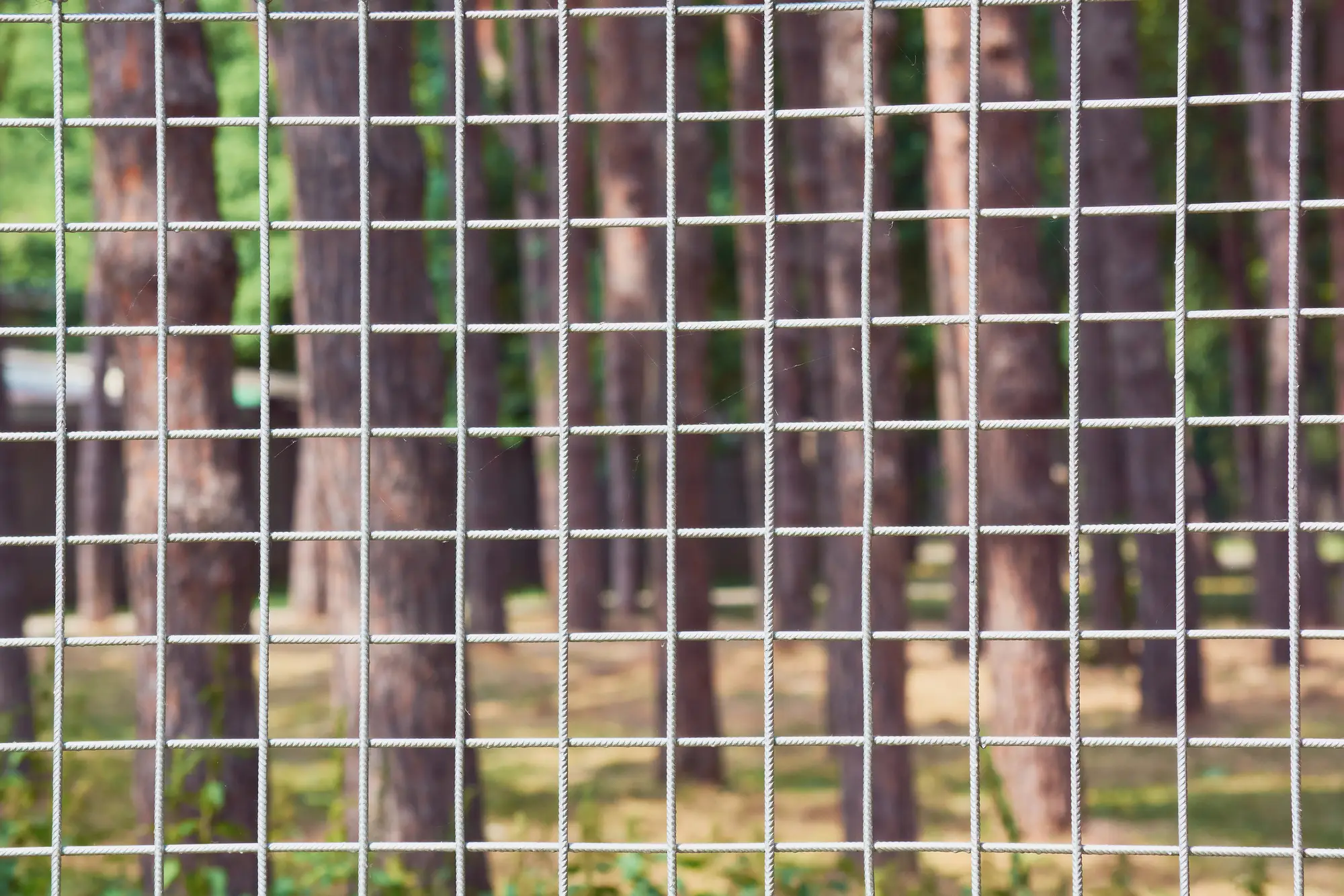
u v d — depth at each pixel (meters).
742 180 14.18
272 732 13.23
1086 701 14.88
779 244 15.55
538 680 16.84
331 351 6.70
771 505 2.39
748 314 14.56
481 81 16.05
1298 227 2.31
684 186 12.16
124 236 5.84
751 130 14.06
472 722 6.66
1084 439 16.38
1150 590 13.56
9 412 10.66
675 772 2.39
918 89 16.91
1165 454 13.54
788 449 17.00
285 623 21.69
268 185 2.43
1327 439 23.14
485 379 17.95
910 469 30.61
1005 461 9.68
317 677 16.92
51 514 25.45
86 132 19.92
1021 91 9.23
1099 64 12.68
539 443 21.27
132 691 15.73
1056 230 16.42
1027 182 9.25
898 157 20.44
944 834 9.60
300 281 9.78
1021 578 9.72
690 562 11.73
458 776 2.42
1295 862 2.30
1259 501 20.69
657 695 11.73
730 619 22.56
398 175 6.45
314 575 22.34
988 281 9.38
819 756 12.36
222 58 20.92
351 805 6.52
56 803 2.43
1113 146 12.79
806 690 15.96
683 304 12.08
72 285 23.02
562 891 2.42
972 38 2.37
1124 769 11.48
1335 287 14.30
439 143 19.09
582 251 16.45
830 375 14.52
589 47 15.96
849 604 9.42
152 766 5.99
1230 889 7.91
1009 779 9.75
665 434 2.39
